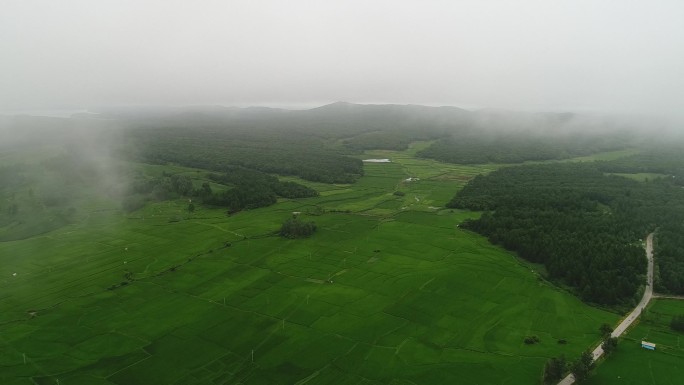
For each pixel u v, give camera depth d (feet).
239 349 351.25
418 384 311.68
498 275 489.67
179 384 310.65
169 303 425.69
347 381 314.35
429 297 438.81
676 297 443.32
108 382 312.50
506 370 326.65
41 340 362.33
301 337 367.86
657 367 327.88
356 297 437.58
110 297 437.17
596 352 349.61
